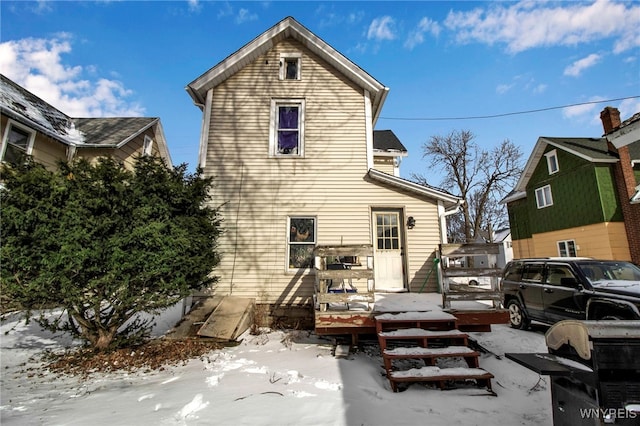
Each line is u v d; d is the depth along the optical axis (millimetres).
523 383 4590
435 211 9039
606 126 18000
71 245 5141
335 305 6590
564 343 2500
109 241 5426
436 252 8781
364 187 9219
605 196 16531
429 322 5395
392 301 6949
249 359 5672
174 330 7223
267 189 9188
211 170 9289
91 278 5488
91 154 12719
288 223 9016
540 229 20859
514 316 8047
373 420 3447
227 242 8828
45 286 5191
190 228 6535
